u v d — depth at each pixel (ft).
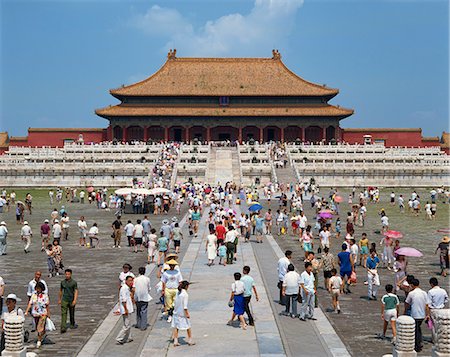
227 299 100.12
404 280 97.91
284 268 96.32
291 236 184.34
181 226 199.82
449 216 243.40
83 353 74.64
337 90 546.26
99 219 227.20
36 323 80.64
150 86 558.56
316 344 77.77
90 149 432.66
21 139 526.98
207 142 489.26
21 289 110.42
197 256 142.31
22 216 220.02
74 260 142.00
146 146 433.48
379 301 102.89
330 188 370.32
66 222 177.99
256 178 362.94
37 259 143.54
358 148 444.55
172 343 78.13
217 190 297.94
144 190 239.91
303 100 554.46
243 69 581.53
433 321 72.23
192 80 568.41
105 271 127.95
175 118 540.93
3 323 72.84
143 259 142.92
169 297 88.48
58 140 529.86
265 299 100.63
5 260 141.79
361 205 217.97
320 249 145.38
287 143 487.20
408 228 203.51
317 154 417.49
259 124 544.62
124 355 73.92
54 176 379.76
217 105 552.00
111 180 375.86
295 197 251.80
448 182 382.42
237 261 136.46
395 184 382.22
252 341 78.54
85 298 103.55
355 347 77.56
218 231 145.07
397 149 456.04
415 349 77.10
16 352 69.41
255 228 177.99
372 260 104.73
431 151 449.48
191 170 362.33
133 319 90.58
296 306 90.89
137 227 154.71
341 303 101.50
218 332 82.53
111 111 537.24
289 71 580.71
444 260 123.85
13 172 380.37
